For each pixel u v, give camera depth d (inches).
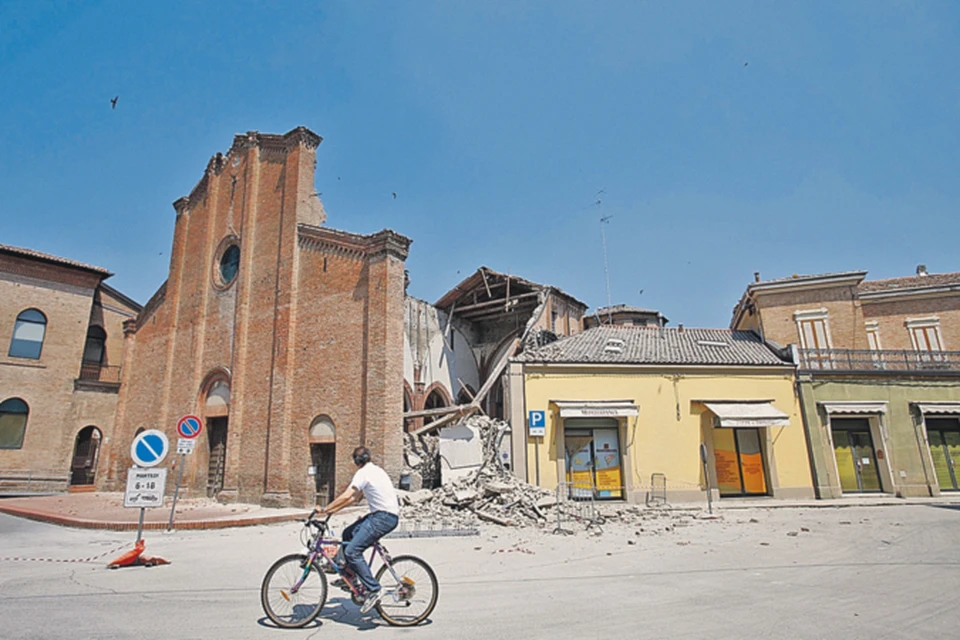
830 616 245.1
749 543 458.0
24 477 1011.9
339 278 779.4
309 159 892.0
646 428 814.5
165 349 1011.3
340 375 741.3
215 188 1021.2
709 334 1058.1
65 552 414.9
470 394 1202.0
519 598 278.1
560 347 915.4
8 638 209.5
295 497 738.2
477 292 1210.6
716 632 222.1
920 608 258.5
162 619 236.7
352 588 231.5
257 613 247.3
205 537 494.0
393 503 240.8
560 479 784.3
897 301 1082.1
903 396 871.7
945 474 858.8
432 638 214.7
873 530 525.7
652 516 642.8
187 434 562.3
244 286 886.4
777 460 832.9
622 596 281.9
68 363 1094.4
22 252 1059.3
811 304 1018.1
